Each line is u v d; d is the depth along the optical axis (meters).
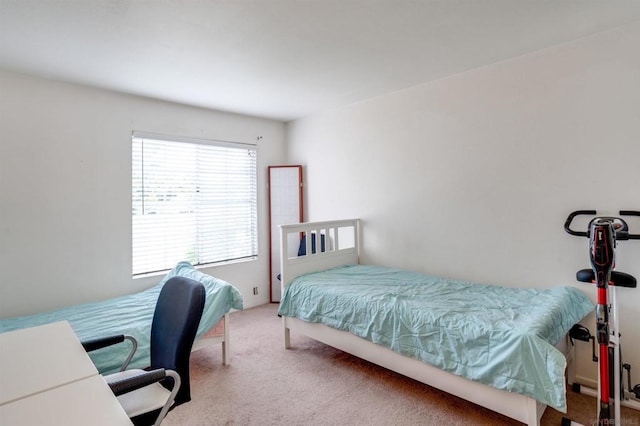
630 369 2.06
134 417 1.33
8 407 0.91
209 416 1.98
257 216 4.17
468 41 2.26
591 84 2.20
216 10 1.83
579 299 2.20
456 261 2.90
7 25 1.95
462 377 1.79
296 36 2.14
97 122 3.00
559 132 2.34
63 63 2.48
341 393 2.21
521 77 2.49
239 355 2.79
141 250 3.30
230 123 3.93
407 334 2.01
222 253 3.90
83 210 2.93
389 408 2.04
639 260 2.03
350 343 2.37
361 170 3.61
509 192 2.58
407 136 3.20
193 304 1.43
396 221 3.32
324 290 2.56
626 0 1.80
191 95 3.26
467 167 2.80
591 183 2.21
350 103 3.65
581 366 2.28
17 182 2.63
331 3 1.79
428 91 3.02
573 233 2.17
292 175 4.21
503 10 1.89
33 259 2.70
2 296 2.57
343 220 3.48
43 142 2.74
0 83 2.56
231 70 2.66
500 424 1.87
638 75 2.04
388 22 2.00
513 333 1.62
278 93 3.26
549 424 1.85
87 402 0.94
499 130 2.61
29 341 1.37
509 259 2.59
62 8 1.78
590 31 2.14
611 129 2.13
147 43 2.20
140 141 3.28
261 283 4.21
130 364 2.10
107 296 3.05
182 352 1.40
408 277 2.89
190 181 3.63
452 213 2.91
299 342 3.05
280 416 1.98
